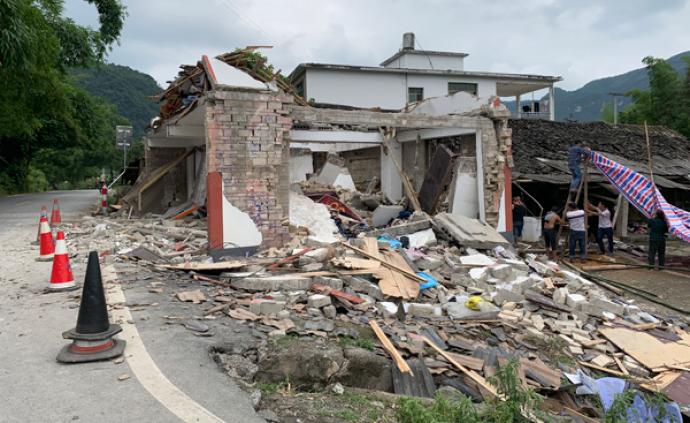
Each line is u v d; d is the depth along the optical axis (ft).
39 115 70.49
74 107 93.04
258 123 31.91
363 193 60.34
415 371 17.42
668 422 17.79
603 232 46.60
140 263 27.86
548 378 19.45
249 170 31.83
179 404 11.90
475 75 90.17
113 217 50.14
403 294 25.62
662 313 30.53
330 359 16.11
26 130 71.77
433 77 88.89
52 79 63.87
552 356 22.72
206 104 30.78
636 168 59.11
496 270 30.60
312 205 40.57
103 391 12.42
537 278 31.01
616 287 35.37
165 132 47.16
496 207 41.88
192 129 46.32
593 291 31.71
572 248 43.91
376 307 23.97
